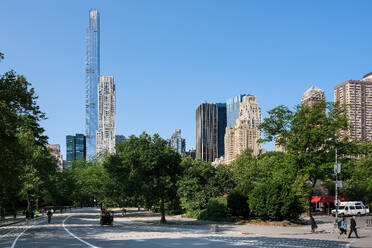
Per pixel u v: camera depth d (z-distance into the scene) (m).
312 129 60.72
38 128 50.31
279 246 24.58
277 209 49.00
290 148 62.41
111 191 76.94
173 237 30.78
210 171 70.38
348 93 192.25
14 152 35.62
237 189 57.00
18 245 24.27
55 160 84.19
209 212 61.09
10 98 37.84
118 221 60.50
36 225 49.03
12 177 36.47
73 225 48.41
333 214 69.12
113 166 68.44
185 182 68.75
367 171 86.50
